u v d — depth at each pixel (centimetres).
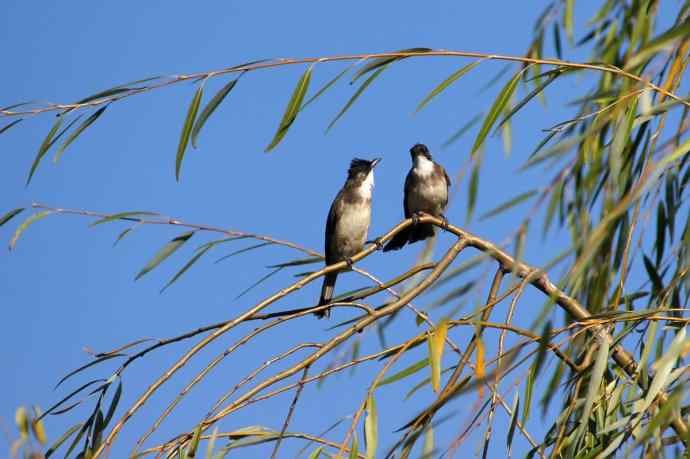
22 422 761
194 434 751
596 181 809
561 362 730
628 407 793
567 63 769
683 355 686
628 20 883
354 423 728
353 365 766
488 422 725
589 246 602
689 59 762
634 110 745
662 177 807
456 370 739
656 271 826
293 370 765
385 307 810
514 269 613
